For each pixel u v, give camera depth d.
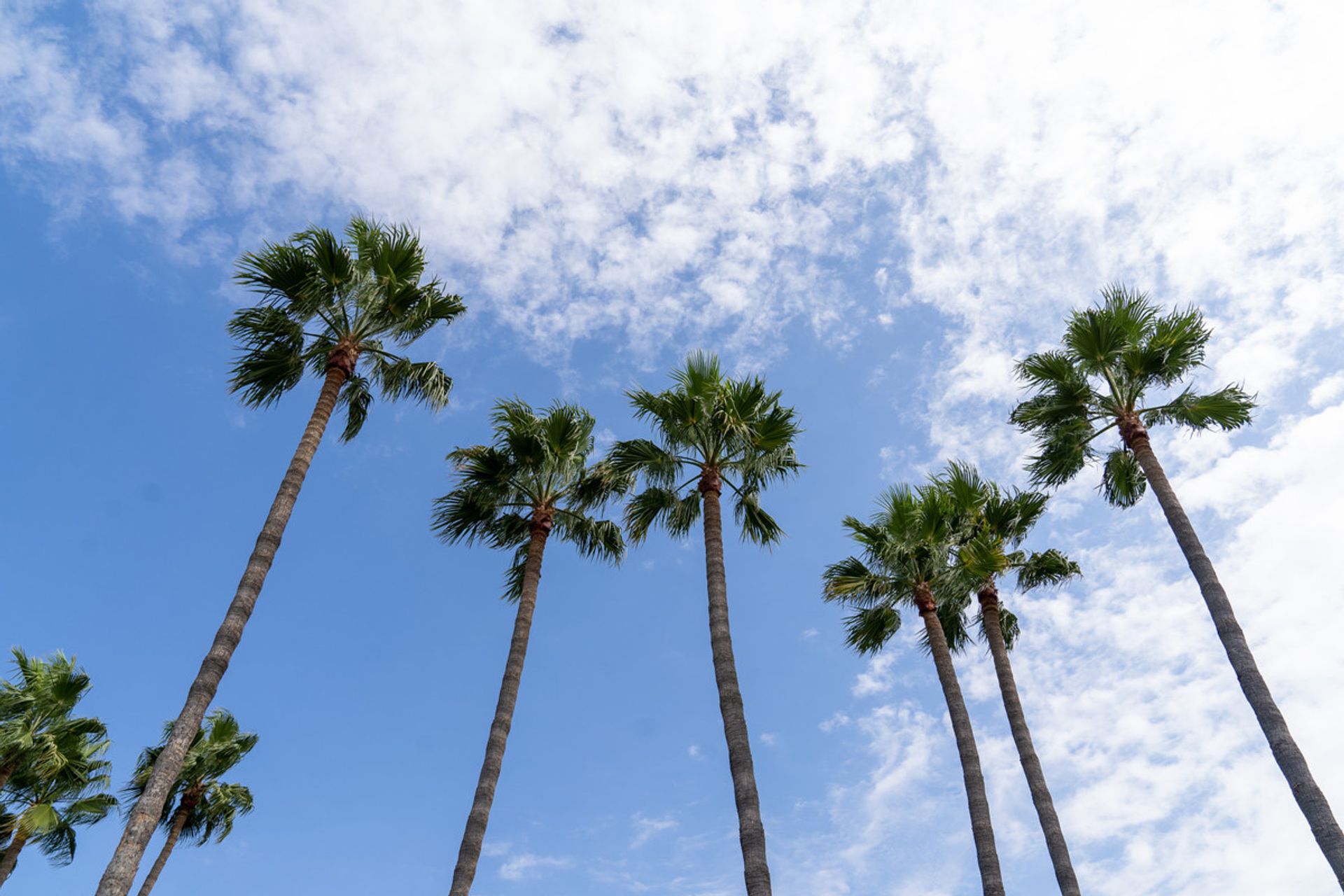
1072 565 22.41
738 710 14.75
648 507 20.25
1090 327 19.30
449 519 20.59
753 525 19.97
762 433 18.80
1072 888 17.16
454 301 19.05
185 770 26.45
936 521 20.84
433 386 18.70
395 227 18.77
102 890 10.89
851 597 21.73
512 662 17.38
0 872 22.02
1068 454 20.25
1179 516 17.16
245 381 17.47
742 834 13.30
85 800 24.55
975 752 18.06
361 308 17.84
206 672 13.06
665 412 19.12
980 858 16.61
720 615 16.05
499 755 16.03
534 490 20.69
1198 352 18.81
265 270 17.14
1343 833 13.10
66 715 23.73
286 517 15.09
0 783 21.95
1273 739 14.28
